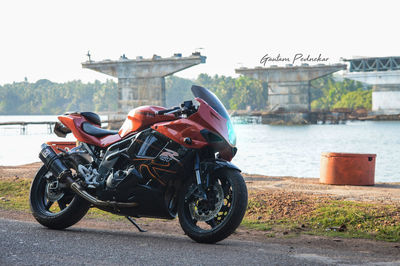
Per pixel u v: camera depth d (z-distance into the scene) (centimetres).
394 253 559
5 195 948
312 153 4697
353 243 611
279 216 758
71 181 612
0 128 11562
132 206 575
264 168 3244
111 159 597
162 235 619
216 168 550
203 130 547
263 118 12712
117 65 10381
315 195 916
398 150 5038
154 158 562
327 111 13112
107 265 440
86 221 719
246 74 11750
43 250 488
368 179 1209
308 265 465
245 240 614
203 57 9975
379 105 12838
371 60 12781
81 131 631
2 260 445
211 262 460
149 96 10219
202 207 555
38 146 5153
